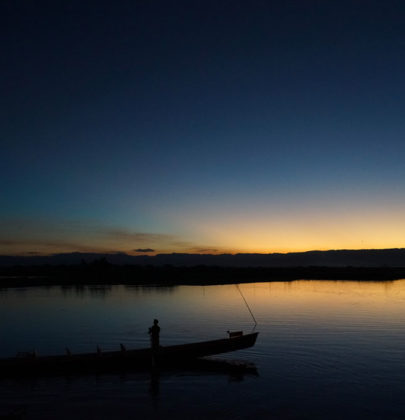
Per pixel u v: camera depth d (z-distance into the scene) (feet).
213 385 48.80
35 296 178.70
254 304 138.31
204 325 93.40
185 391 46.73
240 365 57.26
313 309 122.01
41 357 54.70
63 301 155.02
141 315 112.27
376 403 42.65
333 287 224.94
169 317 107.45
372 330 83.66
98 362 55.31
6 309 128.77
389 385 48.16
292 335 78.28
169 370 55.31
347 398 44.09
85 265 416.87
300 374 52.80
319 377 51.42
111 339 78.23
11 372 52.90
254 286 237.66
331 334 79.15
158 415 39.83
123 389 47.50
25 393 46.19
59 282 286.87
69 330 88.17
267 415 39.73
